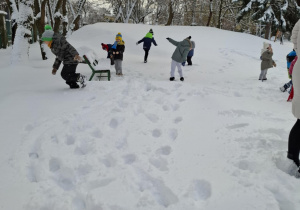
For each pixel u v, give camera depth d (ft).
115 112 14.40
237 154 10.02
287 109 16.19
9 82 22.39
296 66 8.66
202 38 53.11
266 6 75.05
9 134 11.89
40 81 23.08
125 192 8.14
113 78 26.66
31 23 31.01
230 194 7.88
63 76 18.81
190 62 37.24
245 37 56.80
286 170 8.80
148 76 29.09
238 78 30.04
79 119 13.51
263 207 7.25
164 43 49.47
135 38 50.72
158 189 8.45
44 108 15.05
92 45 48.32
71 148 10.78
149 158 10.18
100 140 11.46
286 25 80.18
